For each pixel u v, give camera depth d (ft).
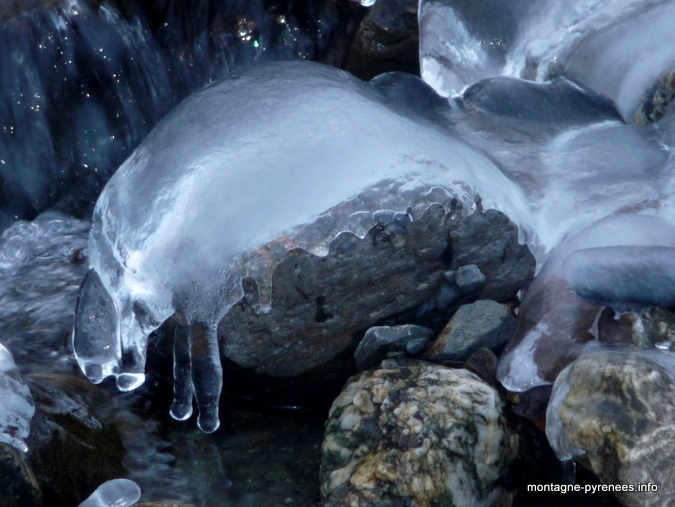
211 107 3.82
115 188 3.83
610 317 3.57
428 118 4.10
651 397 3.22
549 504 3.45
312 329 3.78
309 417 3.92
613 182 3.98
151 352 3.99
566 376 3.34
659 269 3.56
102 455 3.69
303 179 3.62
